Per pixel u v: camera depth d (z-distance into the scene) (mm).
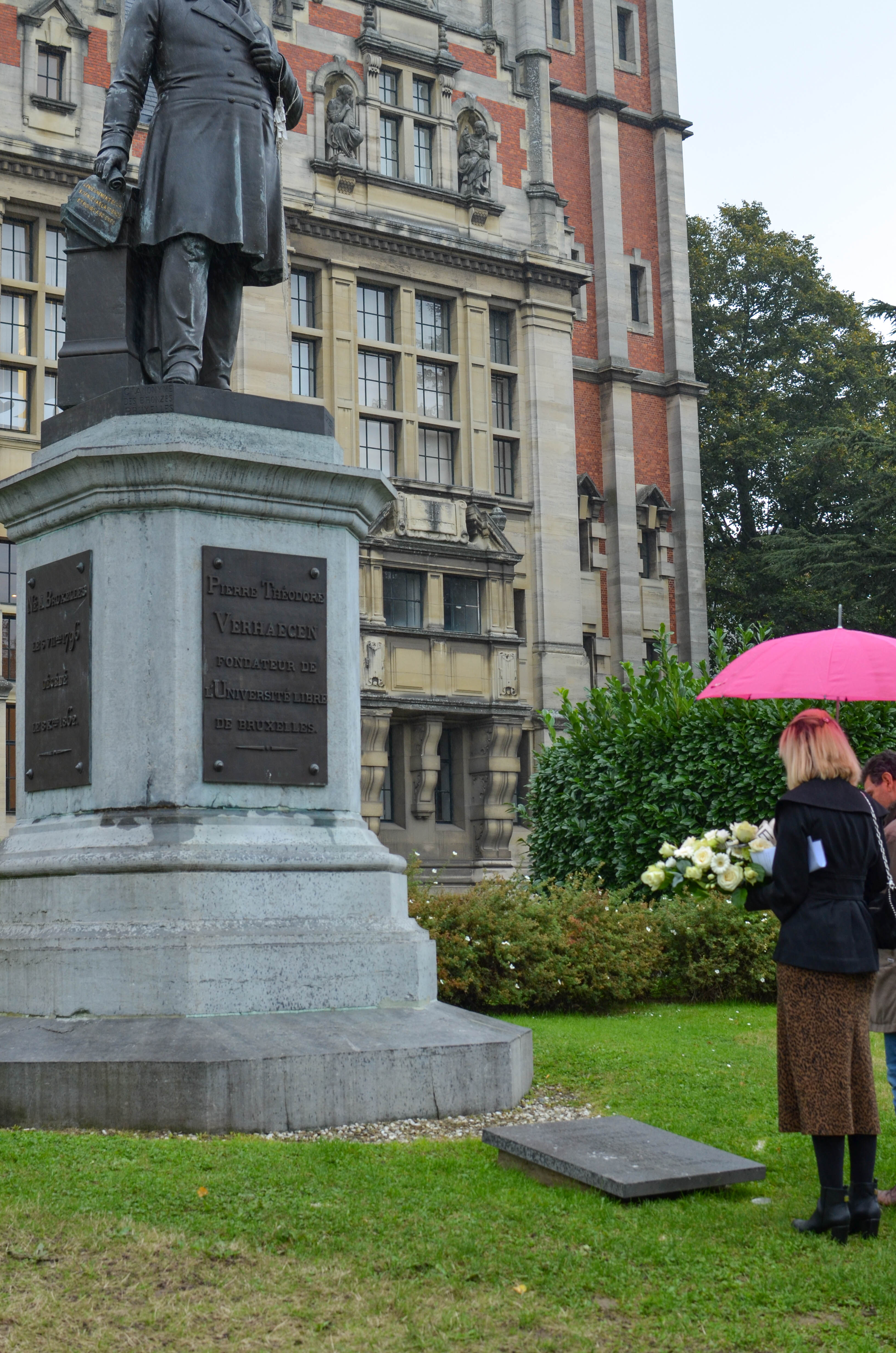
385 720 27719
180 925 6574
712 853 5012
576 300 35750
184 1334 3609
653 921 12094
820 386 43875
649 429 36750
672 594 36406
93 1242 4180
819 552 34062
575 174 36469
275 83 8148
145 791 6914
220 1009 6457
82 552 7266
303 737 7285
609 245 36188
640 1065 7797
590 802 14859
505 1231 4484
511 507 31641
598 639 34219
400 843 28656
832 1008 4641
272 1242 4281
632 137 37625
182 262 7582
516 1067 6699
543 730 31094
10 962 6812
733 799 13344
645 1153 5191
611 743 14953
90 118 26734
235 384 27438
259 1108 5797
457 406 31047
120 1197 4598
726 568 42375
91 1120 5711
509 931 11172
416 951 7059
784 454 41844
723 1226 4629
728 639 34969
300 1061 5922
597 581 34500
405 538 28547
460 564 29500
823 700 13203
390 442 30094
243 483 7180
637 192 37469
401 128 31062
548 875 15500
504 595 30094
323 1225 4430
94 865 6730
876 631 34750
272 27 29469
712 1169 5020
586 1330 3740
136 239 7754
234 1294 3867
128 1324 3662
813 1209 4852
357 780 7574
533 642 31562
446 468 31031
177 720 6926
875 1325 3836
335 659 7477
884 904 4824
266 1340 3588
